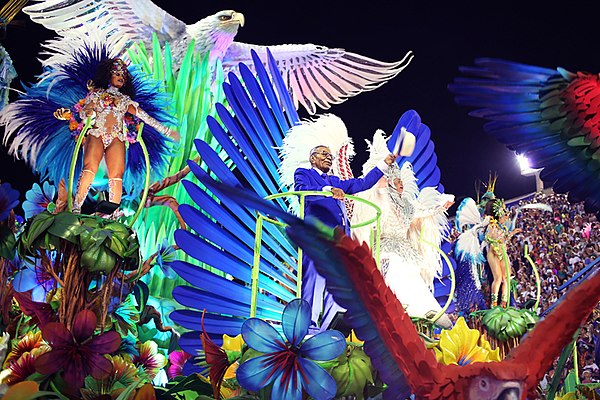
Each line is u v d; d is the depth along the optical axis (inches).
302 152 215.9
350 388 124.7
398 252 203.3
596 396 167.3
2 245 129.3
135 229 239.3
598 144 77.2
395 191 210.8
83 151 190.7
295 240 69.9
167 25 311.6
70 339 114.2
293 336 114.4
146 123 193.2
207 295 193.0
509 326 197.2
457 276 274.2
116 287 149.4
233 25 315.9
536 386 76.6
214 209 201.6
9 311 144.3
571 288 77.2
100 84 189.9
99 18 305.7
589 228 365.4
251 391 120.3
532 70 74.9
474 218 288.5
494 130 77.3
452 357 142.8
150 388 116.4
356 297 72.7
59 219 127.9
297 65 343.9
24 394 92.1
